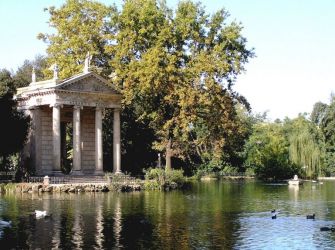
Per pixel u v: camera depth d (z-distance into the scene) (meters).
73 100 95.50
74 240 39.12
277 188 99.88
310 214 53.47
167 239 39.62
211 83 96.56
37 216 50.53
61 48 106.06
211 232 42.72
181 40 101.69
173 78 95.81
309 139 137.50
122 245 37.41
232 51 101.19
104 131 115.38
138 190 88.19
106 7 107.25
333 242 38.78
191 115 97.25
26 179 91.06
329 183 122.88
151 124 107.56
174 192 85.12
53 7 109.56
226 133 102.56
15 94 101.94
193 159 142.00
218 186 105.88
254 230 43.75
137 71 96.25
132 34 100.38
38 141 98.25
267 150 144.88
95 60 108.50
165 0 104.06
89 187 83.81
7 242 38.41
